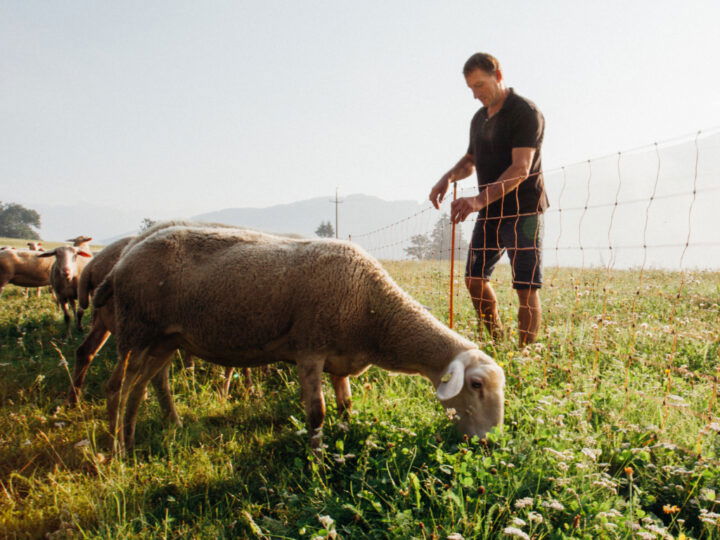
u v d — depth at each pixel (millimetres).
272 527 2670
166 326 4078
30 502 3074
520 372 4344
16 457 3709
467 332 5383
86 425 4016
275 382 5207
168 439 3875
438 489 2787
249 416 4348
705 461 2900
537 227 5254
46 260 12617
